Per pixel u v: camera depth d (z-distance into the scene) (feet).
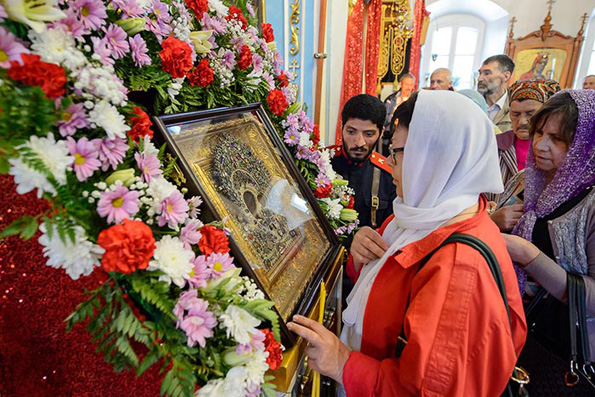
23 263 1.48
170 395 1.52
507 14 23.58
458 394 1.90
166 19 2.13
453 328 1.97
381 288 2.62
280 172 3.16
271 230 2.69
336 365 2.28
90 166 1.41
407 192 2.59
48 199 1.33
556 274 3.10
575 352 3.05
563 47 22.68
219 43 2.94
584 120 3.07
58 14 1.33
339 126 9.52
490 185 2.42
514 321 2.31
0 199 1.41
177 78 2.21
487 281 2.05
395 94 10.67
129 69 1.97
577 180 3.25
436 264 2.18
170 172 2.06
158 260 1.51
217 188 2.36
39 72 1.23
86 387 1.73
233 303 1.80
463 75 27.22
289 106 3.94
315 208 3.40
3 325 1.48
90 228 1.41
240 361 1.69
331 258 3.21
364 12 11.18
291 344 2.22
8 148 1.18
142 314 1.63
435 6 25.09
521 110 5.21
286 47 6.68
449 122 2.36
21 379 1.55
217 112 2.69
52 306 1.58
